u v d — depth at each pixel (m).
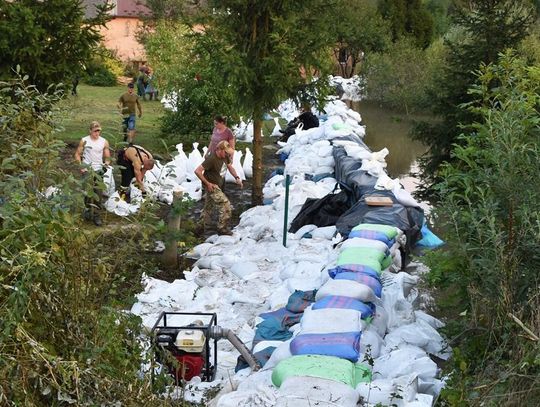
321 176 12.78
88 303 4.52
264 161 16.56
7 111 5.20
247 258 8.92
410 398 5.16
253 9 11.63
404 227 9.32
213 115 17.02
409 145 19.34
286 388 4.89
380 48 29.95
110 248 5.45
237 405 4.83
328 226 9.95
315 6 12.06
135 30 33.62
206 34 12.02
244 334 6.98
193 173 12.90
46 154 4.95
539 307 5.11
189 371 5.91
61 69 12.91
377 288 6.78
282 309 7.20
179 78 17.22
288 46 11.47
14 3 12.73
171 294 7.66
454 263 6.12
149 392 4.64
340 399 4.75
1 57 12.55
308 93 12.31
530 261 5.57
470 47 12.57
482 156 6.59
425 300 7.47
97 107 18.52
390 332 6.54
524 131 6.12
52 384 3.85
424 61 26.48
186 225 10.50
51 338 4.21
